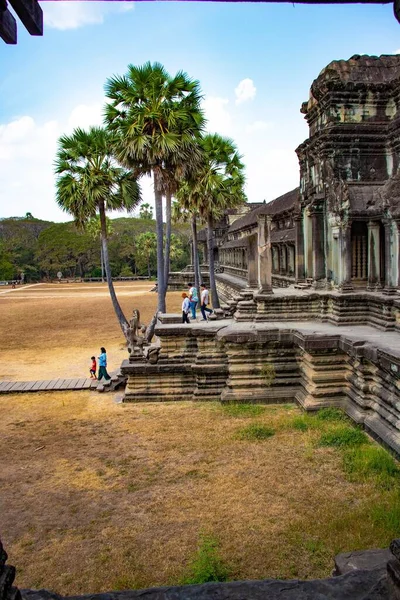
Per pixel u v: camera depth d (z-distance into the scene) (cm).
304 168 2275
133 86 2384
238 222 6038
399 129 1834
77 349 2912
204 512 968
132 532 909
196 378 1755
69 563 820
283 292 2016
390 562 494
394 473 1085
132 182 2719
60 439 1402
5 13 460
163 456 1248
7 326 3928
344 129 1927
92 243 11262
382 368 1286
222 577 757
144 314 4441
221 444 1305
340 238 1847
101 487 1094
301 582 527
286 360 1689
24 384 2003
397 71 1953
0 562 431
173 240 10919
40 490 1088
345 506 962
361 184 1920
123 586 750
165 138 2284
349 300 1781
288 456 1211
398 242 1647
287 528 895
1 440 1405
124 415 1611
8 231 13800
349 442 1262
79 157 2603
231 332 1658
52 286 8762
